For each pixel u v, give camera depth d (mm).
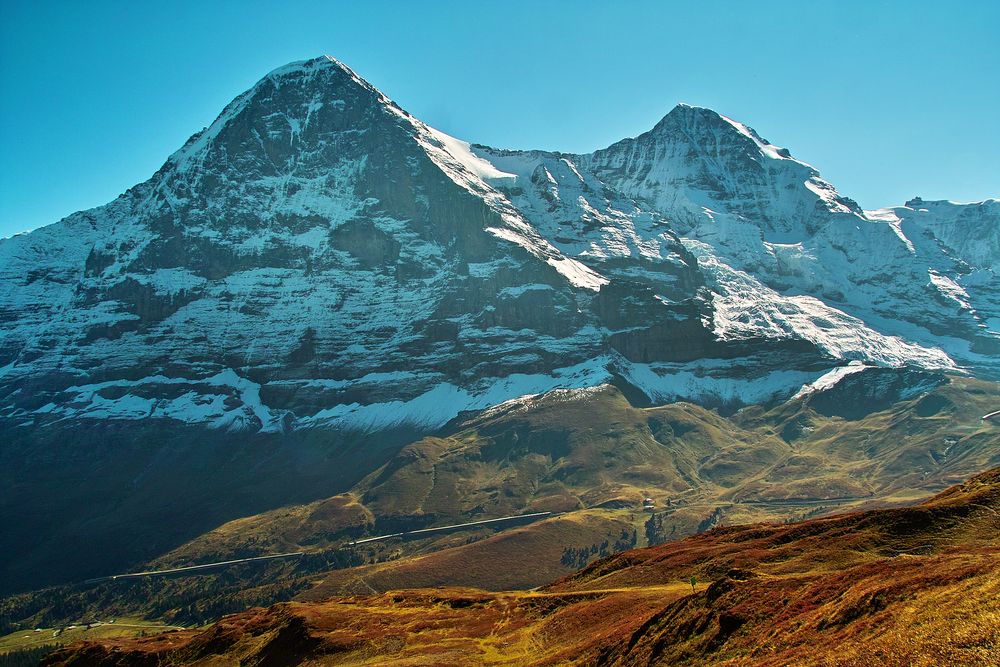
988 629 63969
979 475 148750
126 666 182875
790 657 77438
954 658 62469
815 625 83938
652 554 179125
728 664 84625
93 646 195250
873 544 128375
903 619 73312
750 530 172250
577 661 114875
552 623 142000
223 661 168750
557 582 186500
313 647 156625
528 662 123812
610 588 158750
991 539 120375
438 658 135125
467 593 193875
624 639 112125
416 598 189000
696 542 178250
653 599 134625
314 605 189750
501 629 149375
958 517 129250
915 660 64688
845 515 148250
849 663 69125
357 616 173375
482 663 129375
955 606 70562
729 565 141750
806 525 150500
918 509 134375
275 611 189750
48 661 196000
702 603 105250
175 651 183500
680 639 99375
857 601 83000
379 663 140125
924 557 95062
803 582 100438
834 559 125438
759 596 98812
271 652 162375
